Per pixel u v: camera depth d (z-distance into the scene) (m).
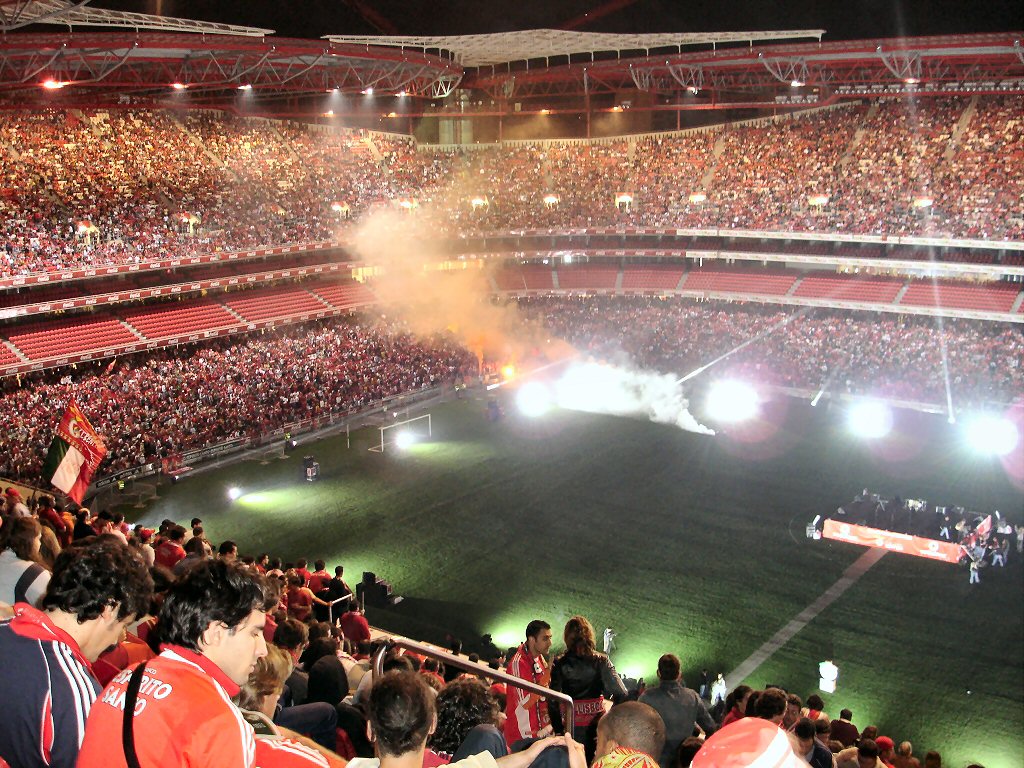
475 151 85.56
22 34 46.03
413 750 5.71
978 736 29.14
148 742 4.84
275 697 8.75
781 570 40.59
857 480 50.56
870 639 34.84
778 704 11.85
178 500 48.09
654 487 50.25
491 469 53.22
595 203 80.38
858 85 73.25
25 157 61.03
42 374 57.19
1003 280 67.50
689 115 85.56
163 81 61.00
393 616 36.59
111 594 5.95
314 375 63.56
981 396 60.62
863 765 14.89
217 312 65.06
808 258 73.00
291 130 77.56
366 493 49.47
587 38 68.12
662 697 12.09
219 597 5.45
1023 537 41.28
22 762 5.57
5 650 5.69
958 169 68.94
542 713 12.11
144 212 62.59
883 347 67.44
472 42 68.38
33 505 26.95
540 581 39.75
